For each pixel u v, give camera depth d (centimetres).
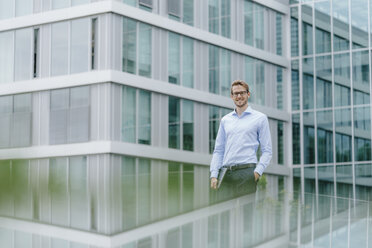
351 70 4122
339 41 4172
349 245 906
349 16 4147
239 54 4069
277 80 4294
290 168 4281
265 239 954
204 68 3853
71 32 3544
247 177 1065
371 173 4022
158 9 3628
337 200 1659
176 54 3706
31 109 3656
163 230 1064
